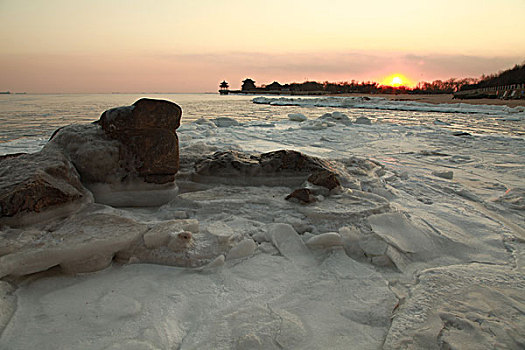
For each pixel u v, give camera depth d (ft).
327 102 128.98
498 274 7.87
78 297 6.61
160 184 11.27
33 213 8.05
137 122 10.66
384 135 37.88
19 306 6.25
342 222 9.82
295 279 7.54
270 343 5.57
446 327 6.02
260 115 74.23
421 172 19.19
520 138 35.22
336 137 36.06
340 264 8.15
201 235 8.73
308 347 5.54
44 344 5.39
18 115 63.21
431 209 12.32
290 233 9.16
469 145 30.68
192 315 6.29
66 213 8.82
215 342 5.58
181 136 30.99
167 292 6.88
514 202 13.33
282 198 11.44
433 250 9.02
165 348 5.43
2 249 6.84
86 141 10.77
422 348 5.54
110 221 8.55
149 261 8.00
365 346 5.62
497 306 6.59
